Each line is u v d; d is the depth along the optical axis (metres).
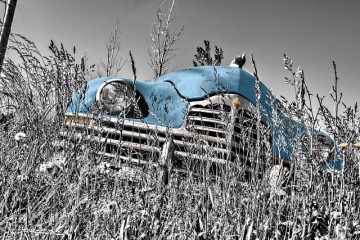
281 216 2.38
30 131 3.05
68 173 2.60
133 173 2.84
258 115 2.79
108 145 4.09
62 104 3.39
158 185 2.56
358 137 2.53
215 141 4.05
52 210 2.29
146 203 2.33
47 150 2.98
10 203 2.25
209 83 4.61
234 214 2.27
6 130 3.49
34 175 2.50
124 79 4.60
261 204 2.40
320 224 2.32
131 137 4.23
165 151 3.28
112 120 4.25
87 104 4.34
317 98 2.50
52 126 3.28
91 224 2.13
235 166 2.68
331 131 2.53
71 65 3.50
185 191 2.56
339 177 2.50
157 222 2.16
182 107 4.55
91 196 2.40
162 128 4.31
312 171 2.44
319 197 2.44
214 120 4.20
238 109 4.27
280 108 2.69
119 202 2.33
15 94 3.54
